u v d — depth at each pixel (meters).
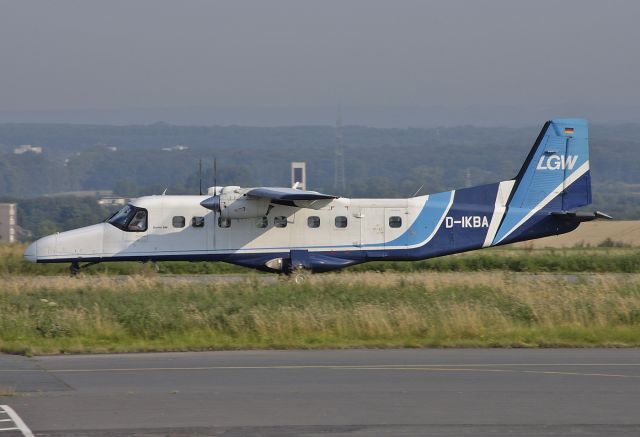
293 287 102.19
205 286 104.88
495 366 66.75
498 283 106.56
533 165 127.50
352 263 124.81
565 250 176.88
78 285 108.12
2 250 147.25
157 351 75.19
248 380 61.25
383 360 69.69
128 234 123.44
